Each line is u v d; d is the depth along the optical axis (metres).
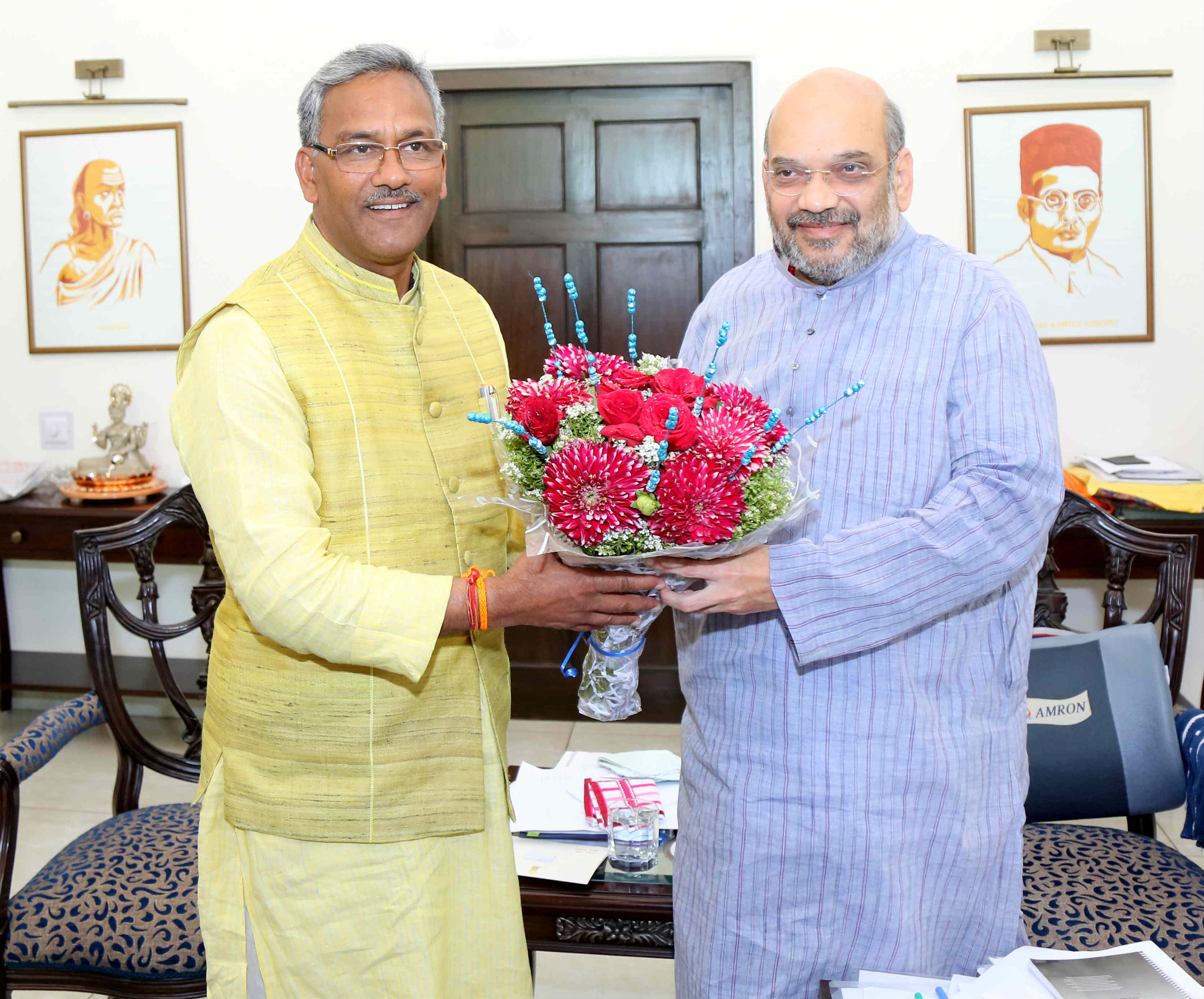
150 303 4.03
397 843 1.38
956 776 1.40
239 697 1.37
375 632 1.25
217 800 1.43
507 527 1.57
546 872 1.74
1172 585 2.24
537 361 4.04
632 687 1.50
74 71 3.95
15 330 4.12
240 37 3.87
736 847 1.44
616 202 3.94
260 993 1.40
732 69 3.80
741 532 1.23
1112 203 3.68
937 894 1.43
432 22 3.81
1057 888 1.87
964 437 1.35
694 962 1.50
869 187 1.38
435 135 1.40
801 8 3.70
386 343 1.42
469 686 1.44
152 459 4.12
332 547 1.33
